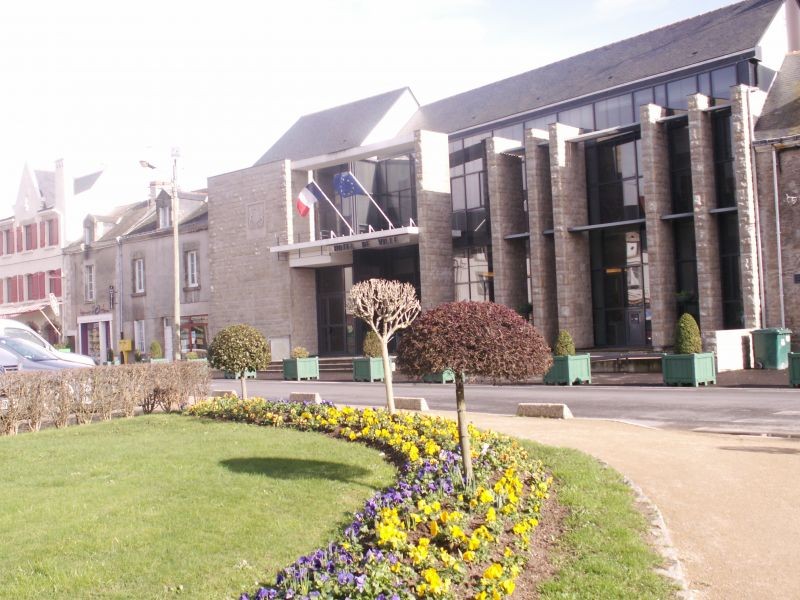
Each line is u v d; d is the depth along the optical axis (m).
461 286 33.28
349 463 9.47
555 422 13.95
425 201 32.25
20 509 7.69
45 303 50.97
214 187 40.22
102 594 5.50
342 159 35.78
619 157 29.23
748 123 24.33
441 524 6.60
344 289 36.97
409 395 20.86
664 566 6.16
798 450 10.71
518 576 6.01
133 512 7.44
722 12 30.38
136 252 45.00
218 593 5.52
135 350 44.66
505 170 30.95
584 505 7.75
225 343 15.14
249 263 38.59
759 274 24.22
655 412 15.62
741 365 23.31
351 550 5.89
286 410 13.31
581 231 29.27
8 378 13.11
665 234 26.70
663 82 28.72
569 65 34.38
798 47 29.73
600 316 29.66
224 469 9.21
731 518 7.57
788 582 6.01
